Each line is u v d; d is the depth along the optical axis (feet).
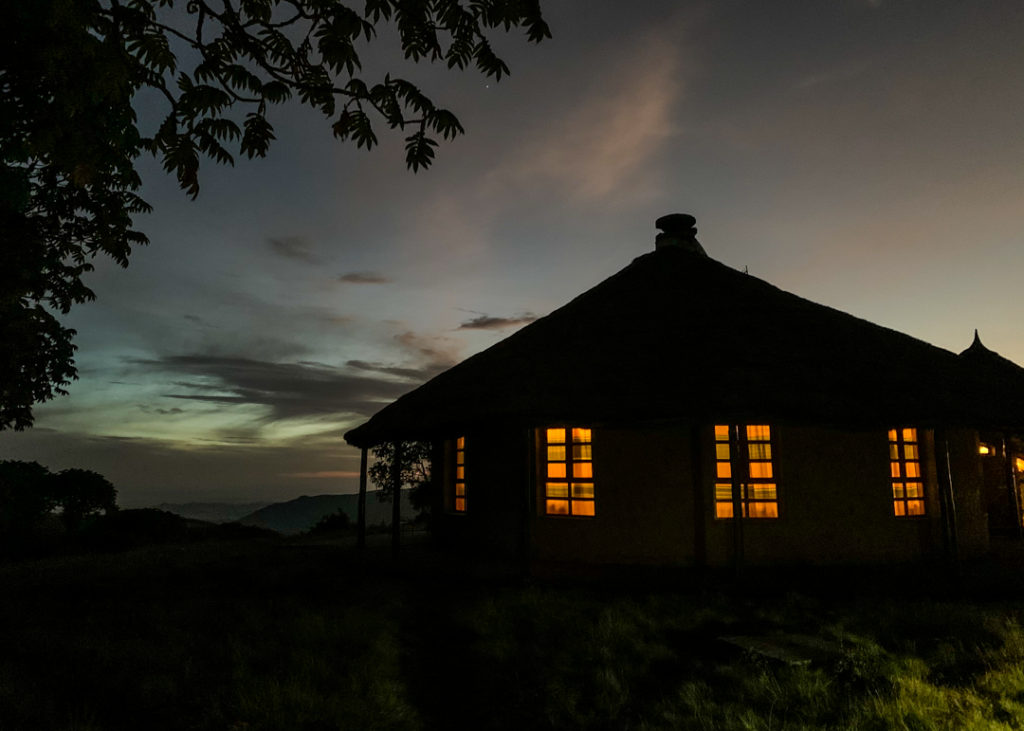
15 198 27.66
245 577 36.47
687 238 51.49
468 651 23.98
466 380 40.96
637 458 38.29
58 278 35.29
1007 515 54.24
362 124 11.91
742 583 32.17
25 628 24.93
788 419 32.55
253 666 20.92
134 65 11.23
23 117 13.84
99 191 30.68
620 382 35.53
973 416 34.83
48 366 44.70
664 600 28.78
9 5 13.28
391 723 17.94
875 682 20.26
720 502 39.73
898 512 40.73
